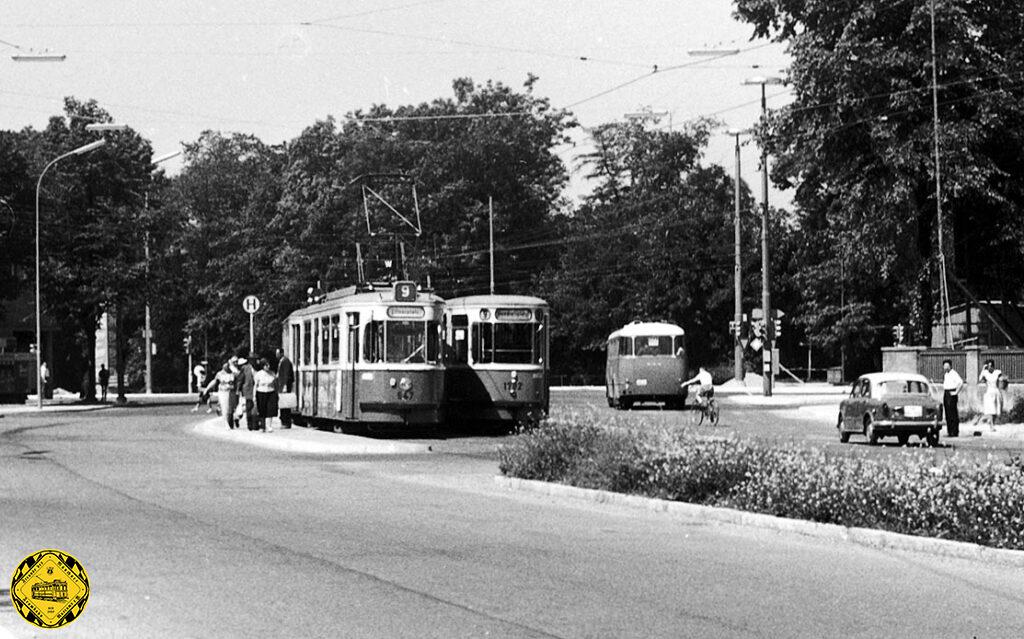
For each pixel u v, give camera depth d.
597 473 20.86
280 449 31.66
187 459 28.00
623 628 9.80
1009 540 14.19
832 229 56.12
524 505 19.12
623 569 12.79
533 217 92.62
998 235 54.25
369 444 30.81
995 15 51.25
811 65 50.16
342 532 15.41
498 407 37.75
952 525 14.89
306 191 87.56
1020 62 51.38
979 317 59.06
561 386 102.06
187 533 15.14
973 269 56.97
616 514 18.16
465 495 20.53
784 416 51.53
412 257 82.94
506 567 12.77
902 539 14.93
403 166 86.81
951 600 11.41
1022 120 51.44
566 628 9.77
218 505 18.42
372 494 20.38
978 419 43.91
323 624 9.85
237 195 103.62
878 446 34.25
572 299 97.19
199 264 101.44
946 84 49.78
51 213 71.19
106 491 20.48
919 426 34.03
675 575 12.45
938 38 49.44
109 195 72.81
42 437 36.78
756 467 18.84
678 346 58.16
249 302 45.56
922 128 49.62
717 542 15.21
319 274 85.06
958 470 16.55
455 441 34.84
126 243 71.69
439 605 10.67
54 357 100.88
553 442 22.64
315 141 89.19
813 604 11.02
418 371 35.34
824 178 54.09
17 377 71.62
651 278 97.12
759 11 52.56
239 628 9.70
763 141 52.84
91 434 38.59
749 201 101.25
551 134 92.94
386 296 35.66
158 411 59.94
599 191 103.69
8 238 70.88
